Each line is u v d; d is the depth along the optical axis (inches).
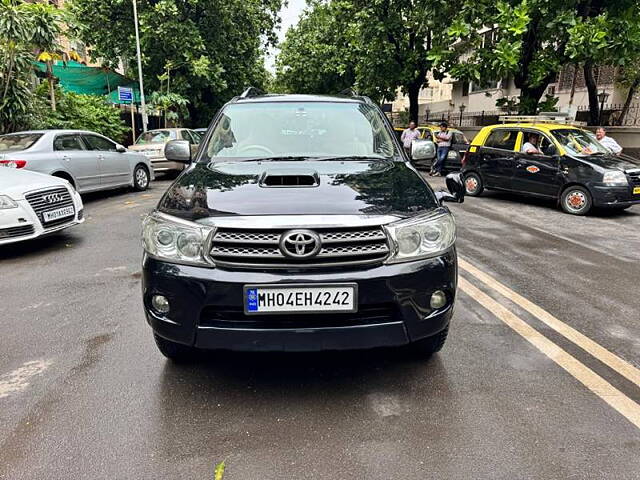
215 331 97.8
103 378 114.7
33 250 235.5
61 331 141.3
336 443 91.4
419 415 100.0
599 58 448.8
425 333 103.0
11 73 475.8
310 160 139.9
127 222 303.3
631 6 441.4
